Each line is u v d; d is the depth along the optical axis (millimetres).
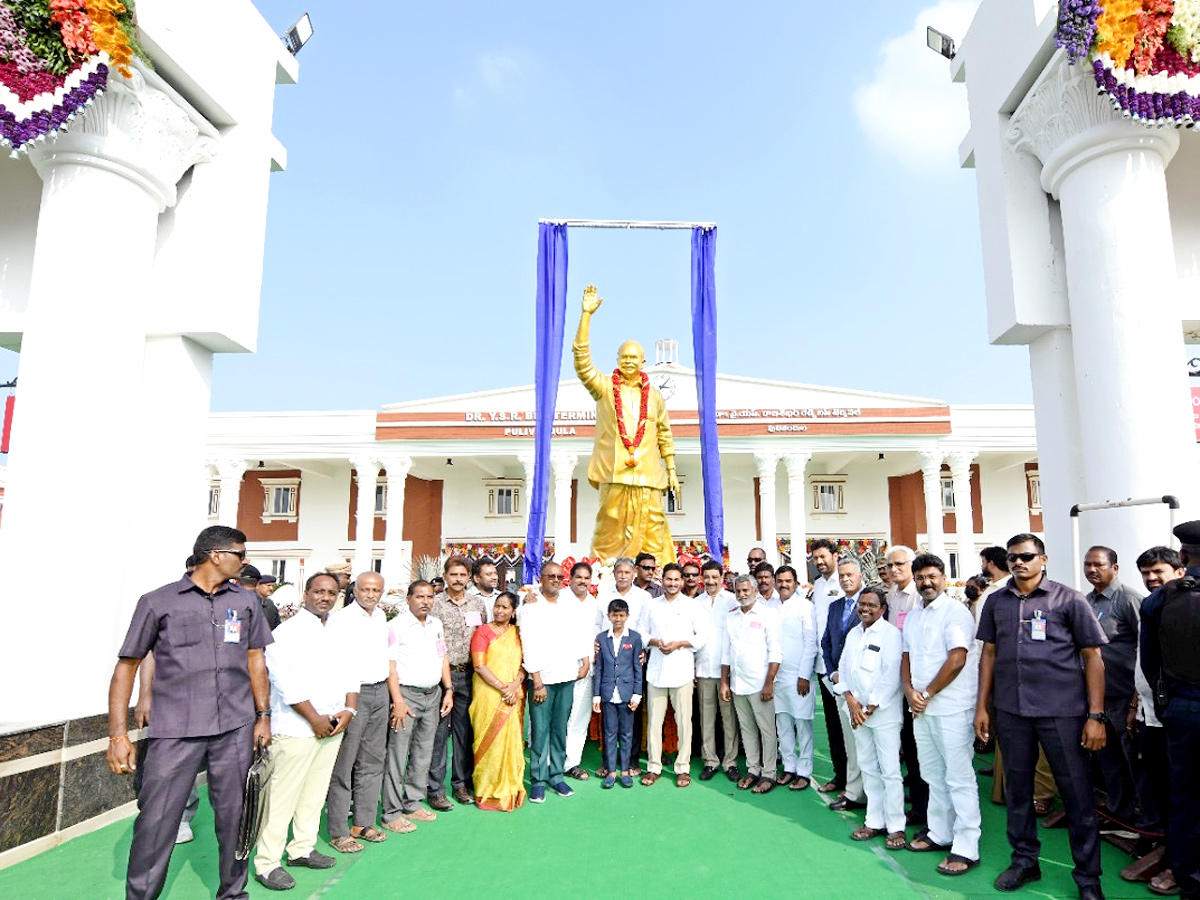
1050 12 6383
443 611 6504
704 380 9844
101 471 5930
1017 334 7312
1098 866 4371
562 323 9703
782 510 28500
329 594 5105
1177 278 7609
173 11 6289
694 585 7496
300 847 4977
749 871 4859
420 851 5250
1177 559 4863
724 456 26422
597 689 7062
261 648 4473
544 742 6441
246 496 29281
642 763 7648
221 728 4148
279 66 8055
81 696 5656
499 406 26000
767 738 6645
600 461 10477
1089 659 4484
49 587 5648
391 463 25453
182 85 6625
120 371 6125
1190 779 4211
